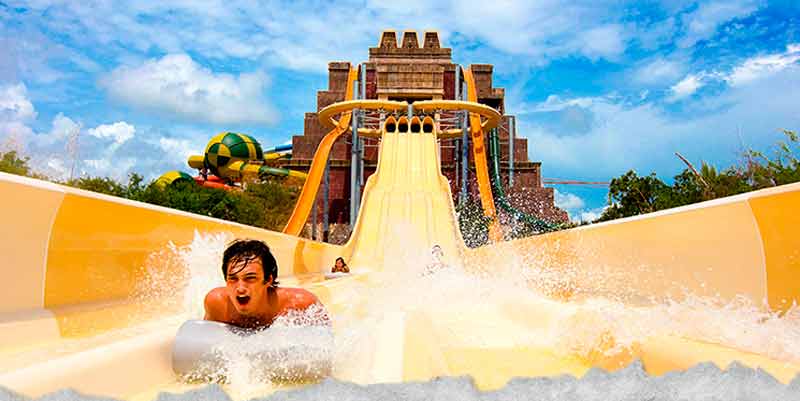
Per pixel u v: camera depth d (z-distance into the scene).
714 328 2.68
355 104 28.66
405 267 12.82
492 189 36.34
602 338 2.86
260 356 2.28
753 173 10.27
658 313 3.09
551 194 38.09
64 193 3.61
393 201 24.42
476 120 32.56
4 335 2.77
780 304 2.96
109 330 3.32
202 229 5.96
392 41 43.81
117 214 4.26
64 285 3.58
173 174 43.66
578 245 5.76
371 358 2.54
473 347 3.38
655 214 4.23
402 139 31.02
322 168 25.41
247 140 52.59
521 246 8.06
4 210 3.14
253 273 2.59
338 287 6.70
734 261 3.35
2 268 3.10
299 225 22.84
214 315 2.71
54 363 1.86
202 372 2.32
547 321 3.74
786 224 2.95
